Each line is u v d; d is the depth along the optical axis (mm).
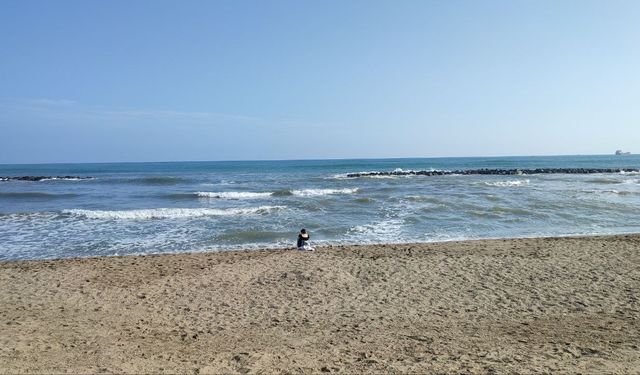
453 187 40625
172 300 10070
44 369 6008
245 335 7918
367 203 28453
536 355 6684
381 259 13695
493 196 31547
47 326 8195
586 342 7316
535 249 15086
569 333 7816
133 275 12156
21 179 58969
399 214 24203
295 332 8070
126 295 10414
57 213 24266
